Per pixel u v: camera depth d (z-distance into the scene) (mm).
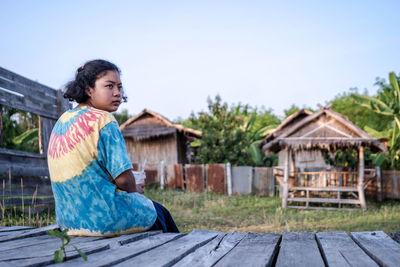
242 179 16625
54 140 2119
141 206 2191
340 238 2105
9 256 1632
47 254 1633
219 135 18969
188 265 1542
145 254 1700
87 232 2100
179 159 20938
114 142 2043
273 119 36625
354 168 15672
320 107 12719
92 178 2016
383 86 26078
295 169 16531
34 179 7371
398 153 17641
